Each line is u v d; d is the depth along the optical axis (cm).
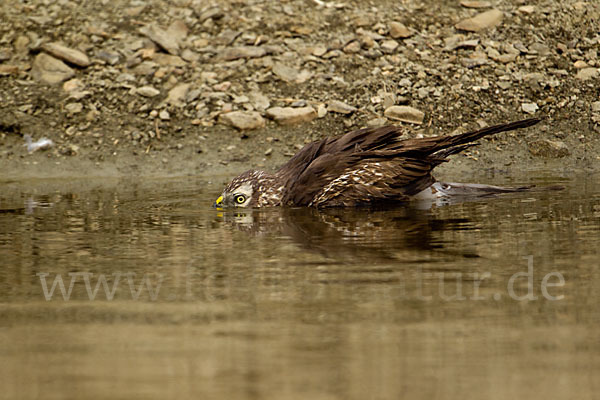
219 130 1623
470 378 458
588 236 828
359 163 1097
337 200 1095
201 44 1841
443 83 1725
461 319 560
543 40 1852
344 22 1906
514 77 1738
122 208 1125
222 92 1708
